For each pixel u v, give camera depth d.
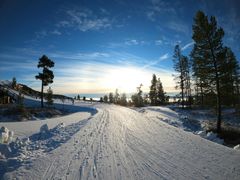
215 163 6.68
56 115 39.72
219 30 21.06
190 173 5.82
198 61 21.94
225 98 21.17
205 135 14.16
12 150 8.20
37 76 47.50
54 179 5.37
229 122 28.59
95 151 8.17
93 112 38.25
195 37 22.02
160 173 5.84
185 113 36.34
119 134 12.16
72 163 6.66
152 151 8.21
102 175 5.68
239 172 5.87
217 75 21.02
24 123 21.22
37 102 58.28
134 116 25.27
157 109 40.50
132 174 5.76
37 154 7.78
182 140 10.34
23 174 5.67
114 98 107.06
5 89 57.78
